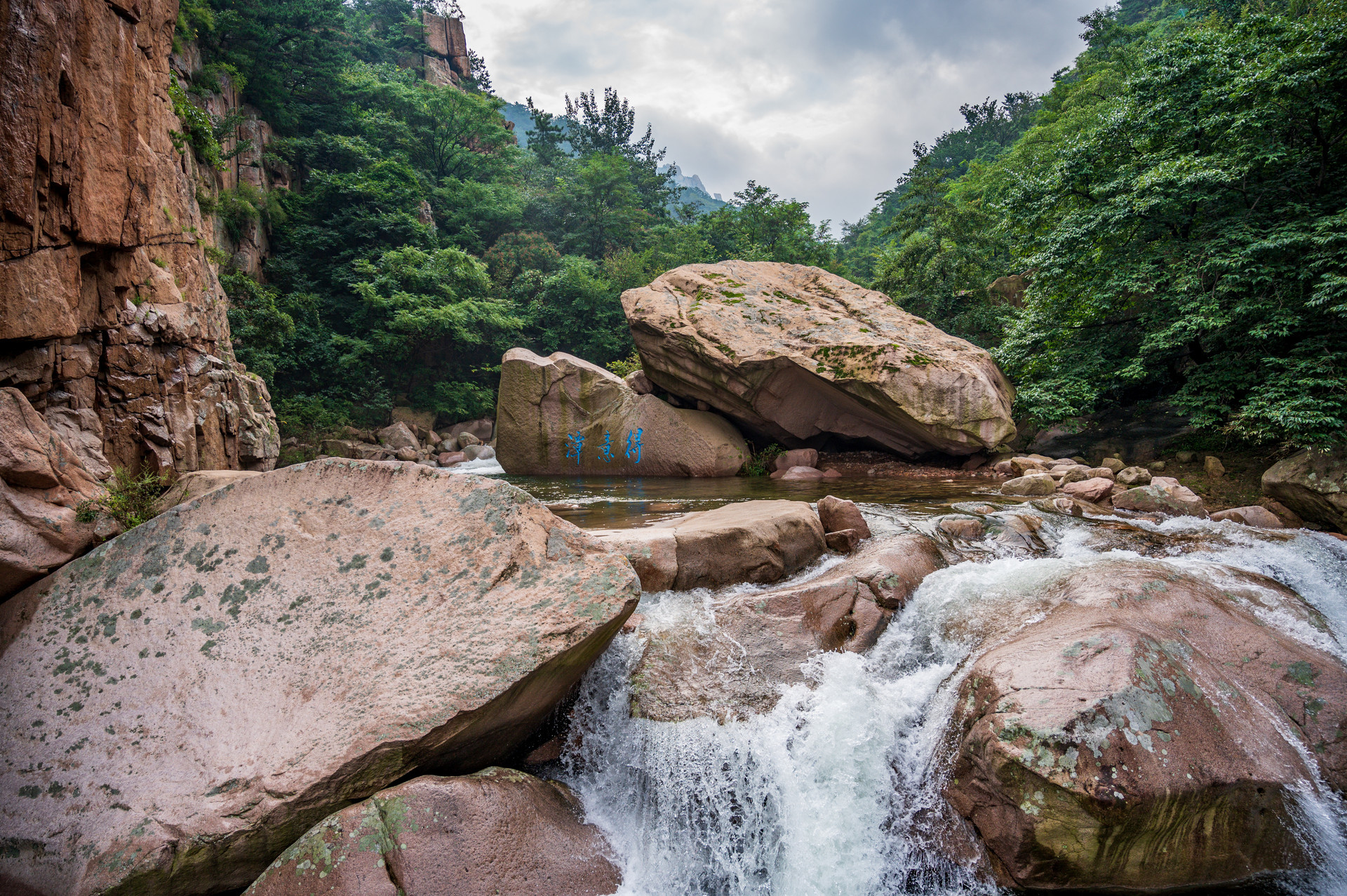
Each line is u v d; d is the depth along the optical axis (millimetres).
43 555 4184
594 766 4352
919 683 4703
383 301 25719
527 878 3234
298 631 3791
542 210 43031
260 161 27703
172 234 9227
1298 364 9297
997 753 3537
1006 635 4758
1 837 3094
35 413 4684
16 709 3545
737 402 14961
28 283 4773
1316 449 8273
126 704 3547
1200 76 11055
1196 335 11148
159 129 8867
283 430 22156
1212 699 3750
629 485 13023
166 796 3174
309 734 3361
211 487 5418
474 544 4090
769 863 3928
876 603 5430
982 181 34625
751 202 38781
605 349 32875
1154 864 3359
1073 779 3289
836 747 4188
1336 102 10383
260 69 29109
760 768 4105
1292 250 9992
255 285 22609
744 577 5918
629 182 49562
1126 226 11844
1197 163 10664
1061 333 13734
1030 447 15055
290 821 3131
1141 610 4574
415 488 4383
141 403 6457
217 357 9508
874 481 12906
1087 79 32719
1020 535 7281
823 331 14695
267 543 4160
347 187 28375
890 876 3791
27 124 4688
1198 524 7512
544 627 3729
